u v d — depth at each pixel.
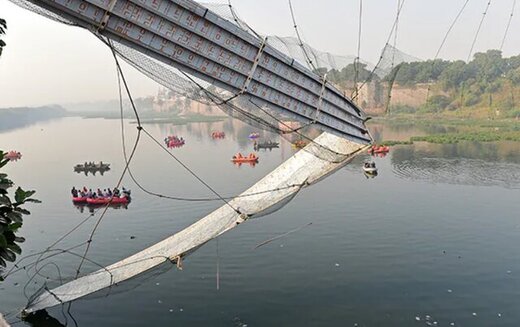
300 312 22.83
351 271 27.77
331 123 18.56
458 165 67.69
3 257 8.65
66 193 54.25
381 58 21.39
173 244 23.16
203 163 76.44
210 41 13.89
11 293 25.83
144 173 68.19
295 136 20.22
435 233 35.09
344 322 21.80
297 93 16.67
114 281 22.41
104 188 57.28
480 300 23.89
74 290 23.05
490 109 133.75
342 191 50.62
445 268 28.16
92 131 170.88
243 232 35.59
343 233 35.31
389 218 39.53
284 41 16.84
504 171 61.69
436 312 22.66
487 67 141.62
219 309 23.23
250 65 15.03
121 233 37.12
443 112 141.00
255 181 59.25
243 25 15.01
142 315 22.77
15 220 8.73
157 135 137.88
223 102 15.60
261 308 23.27
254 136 118.19
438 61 134.75
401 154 80.31
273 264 29.03
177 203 46.41
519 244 32.28
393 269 28.03
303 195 48.53
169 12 12.91
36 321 22.47
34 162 84.00
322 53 19.50
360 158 76.69
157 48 13.22
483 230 35.72
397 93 143.50
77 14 11.89
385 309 22.98
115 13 12.22
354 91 20.94
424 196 47.88
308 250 31.56
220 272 27.72
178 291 25.30
